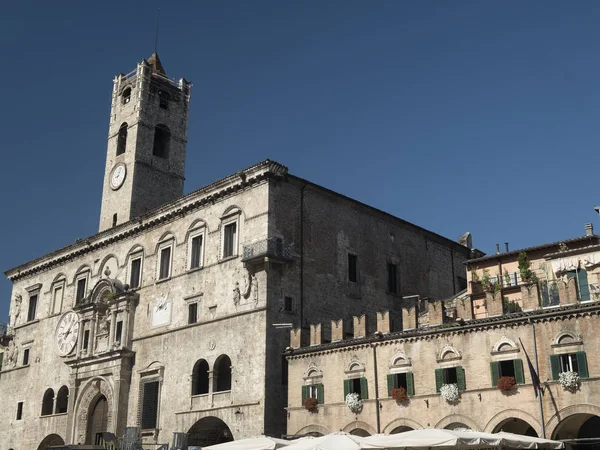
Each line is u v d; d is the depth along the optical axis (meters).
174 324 61.22
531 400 38.94
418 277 68.44
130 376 63.81
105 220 75.06
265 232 55.28
